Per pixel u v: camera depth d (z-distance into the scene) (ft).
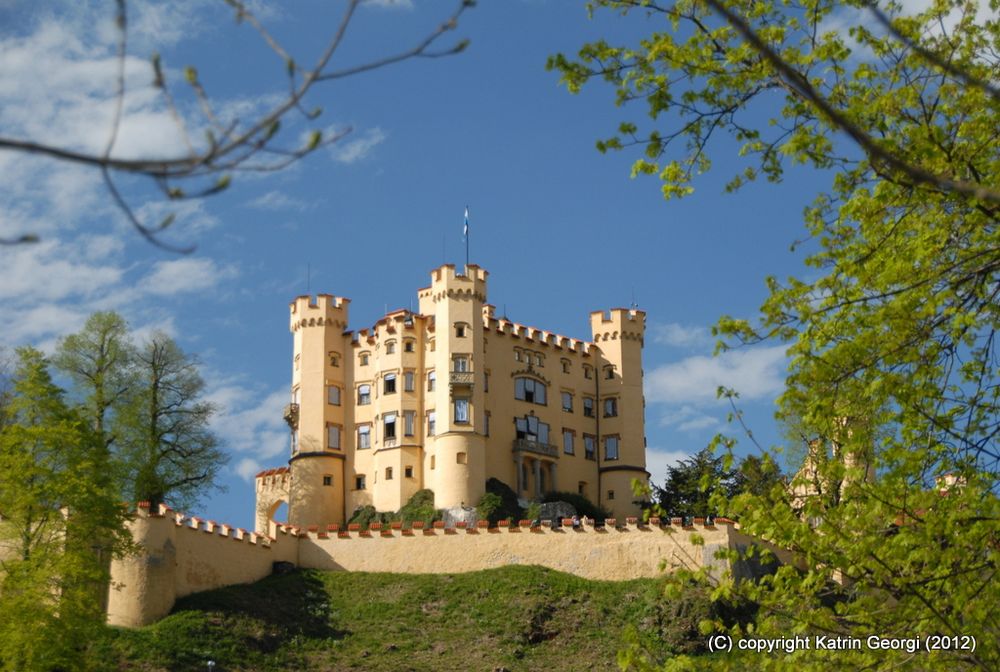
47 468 184.34
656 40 76.95
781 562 250.98
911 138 72.64
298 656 222.69
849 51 76.54
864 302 75.15
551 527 263.90
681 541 252.83
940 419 72.79
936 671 71.00
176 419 291.99
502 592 248.52
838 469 73.77
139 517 228.43
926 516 71.15
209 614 228.02
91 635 176.24
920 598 69.62
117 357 289.94
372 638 233.96
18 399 194.18
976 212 71.15
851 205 76.48
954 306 72.13
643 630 229.66
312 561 268.82
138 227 28.76
